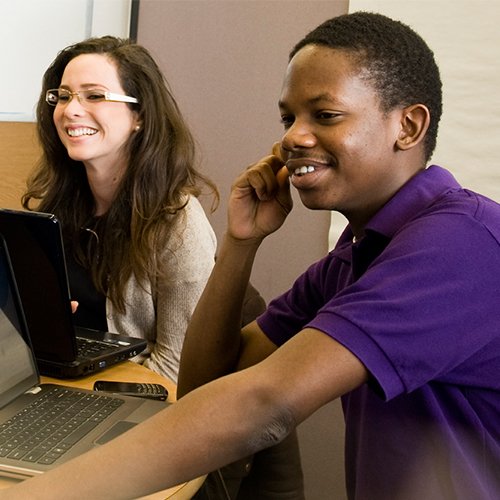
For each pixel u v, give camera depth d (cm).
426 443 86
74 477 72
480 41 195
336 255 111
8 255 121
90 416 110
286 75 89
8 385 114
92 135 180
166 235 171
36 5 247
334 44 86
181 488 96
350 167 86
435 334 75
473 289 76
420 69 89
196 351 117
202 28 236
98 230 181
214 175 239
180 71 241
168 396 130
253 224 117
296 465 154
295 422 72
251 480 152
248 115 232
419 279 75
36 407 113
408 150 90
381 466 90
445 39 199
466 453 84
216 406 72
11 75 254
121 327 175
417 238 78
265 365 73
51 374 136
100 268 175
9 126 252
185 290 170
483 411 84
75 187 189
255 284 232
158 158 180
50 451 97
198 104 239
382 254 81
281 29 224
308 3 219
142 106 183
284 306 119
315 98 85
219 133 237
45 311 129
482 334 77
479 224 79
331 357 72
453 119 200
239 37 230
